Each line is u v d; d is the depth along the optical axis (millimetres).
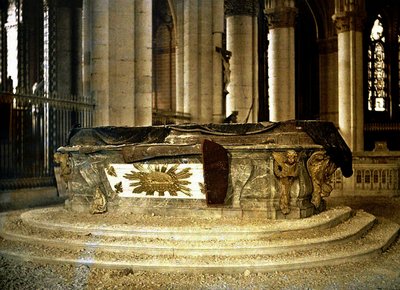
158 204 9961
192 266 7379
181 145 9688
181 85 19500
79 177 10703
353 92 27781
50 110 14664
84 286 6902
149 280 7117
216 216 9586
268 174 9469
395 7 41688
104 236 8656
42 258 7980
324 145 10188
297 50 40312
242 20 23906
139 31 14430
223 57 18891
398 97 42000
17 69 25172
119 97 14133
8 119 14211
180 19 19453
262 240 8320
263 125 10016
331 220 9578
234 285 6906
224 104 19141
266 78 36312
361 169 18562
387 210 14664
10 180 13555
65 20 21250
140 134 10719
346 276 7363
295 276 7305
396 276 7418
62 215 10258
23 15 25234
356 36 27875
